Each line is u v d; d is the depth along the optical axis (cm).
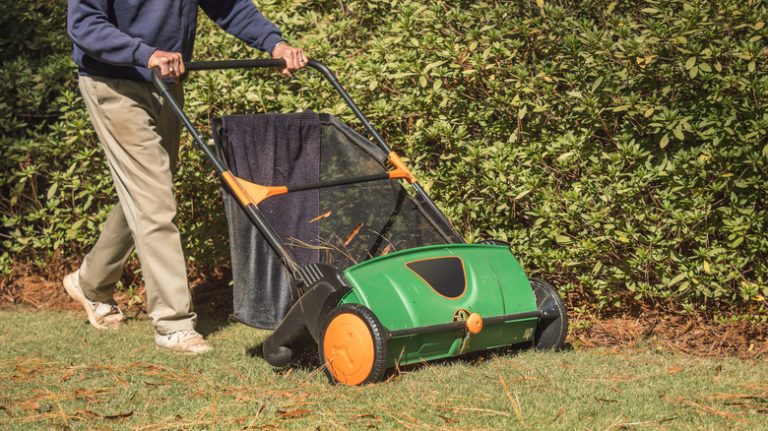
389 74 509
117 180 424
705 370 377
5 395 342
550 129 487
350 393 334
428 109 497
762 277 452
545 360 384
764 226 446
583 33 464
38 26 591
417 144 503
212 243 539
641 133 467
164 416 317
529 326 388
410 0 535
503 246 402
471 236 489
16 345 434
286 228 432
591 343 450
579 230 476
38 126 555
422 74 485
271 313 396
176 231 422
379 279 357
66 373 374
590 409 317
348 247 439
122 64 397
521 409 316
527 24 482
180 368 386
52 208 548
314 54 525
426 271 368
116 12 413
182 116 393
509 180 479
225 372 379
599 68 462
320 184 398
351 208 443
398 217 436
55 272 577
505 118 491
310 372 377
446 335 359
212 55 534
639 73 456
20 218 560
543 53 491
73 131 532
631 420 307
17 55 593
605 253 474
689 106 453
